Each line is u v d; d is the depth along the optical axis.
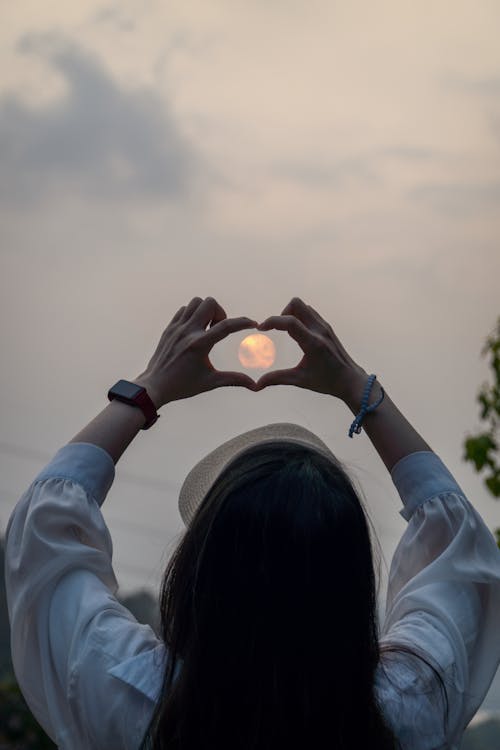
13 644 1.50
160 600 1.44
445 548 1.58
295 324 1.60
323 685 1.31
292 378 1.63
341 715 1.32
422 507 1.59
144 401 1.59
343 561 1.34
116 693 1.39
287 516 1.34
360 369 1.66
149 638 1.45
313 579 1.33
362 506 1.42
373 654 1.36
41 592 1.49
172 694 1.34
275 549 1.33
